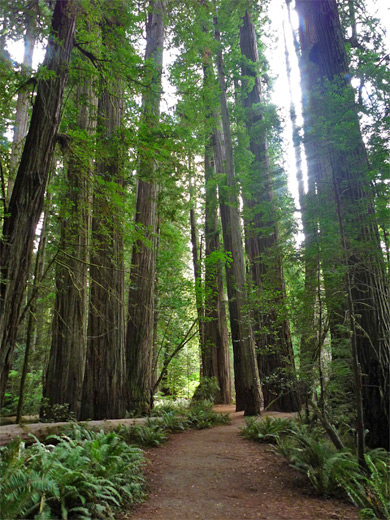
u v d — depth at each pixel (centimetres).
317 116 632
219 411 1441
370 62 682
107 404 961
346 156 682
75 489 402
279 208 751
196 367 2189
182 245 2031
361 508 446
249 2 1193
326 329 616
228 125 1241
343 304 635
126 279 1246
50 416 874
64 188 734
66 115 779
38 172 534
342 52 806
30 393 1128
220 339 1864
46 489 378
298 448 627
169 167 770
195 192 1652
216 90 1237
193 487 548
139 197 1238
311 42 834
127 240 750
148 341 1181
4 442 592
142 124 687
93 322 1000
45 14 659
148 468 626
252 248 1346
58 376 945
